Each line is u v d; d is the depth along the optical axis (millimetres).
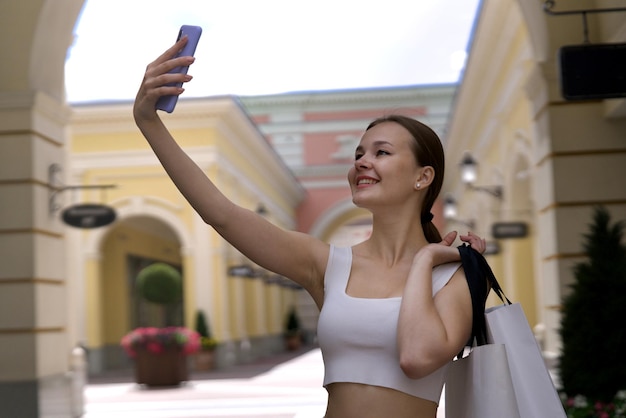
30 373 7418
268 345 28406
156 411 11844
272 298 29688
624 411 5297
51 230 7914
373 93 34562
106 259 24328
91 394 15273
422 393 1753
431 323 1650
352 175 1943
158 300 20641
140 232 26234
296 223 34688
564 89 5809
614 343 5562
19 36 7656
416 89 34188
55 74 8219
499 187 15320
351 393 1763
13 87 7668
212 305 19984
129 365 24219
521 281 14461
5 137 7613
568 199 7203
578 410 5422
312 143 35094
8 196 7566
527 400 1749
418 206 1927
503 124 14727
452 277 1783
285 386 15375
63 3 7699
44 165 7863
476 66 15750
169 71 1766
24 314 7469
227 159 21062
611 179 7191
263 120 35312
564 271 7172
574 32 7293
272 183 28453
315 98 35062
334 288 1853
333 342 1795
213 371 19750
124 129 20156
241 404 12375
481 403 1673
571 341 5715
